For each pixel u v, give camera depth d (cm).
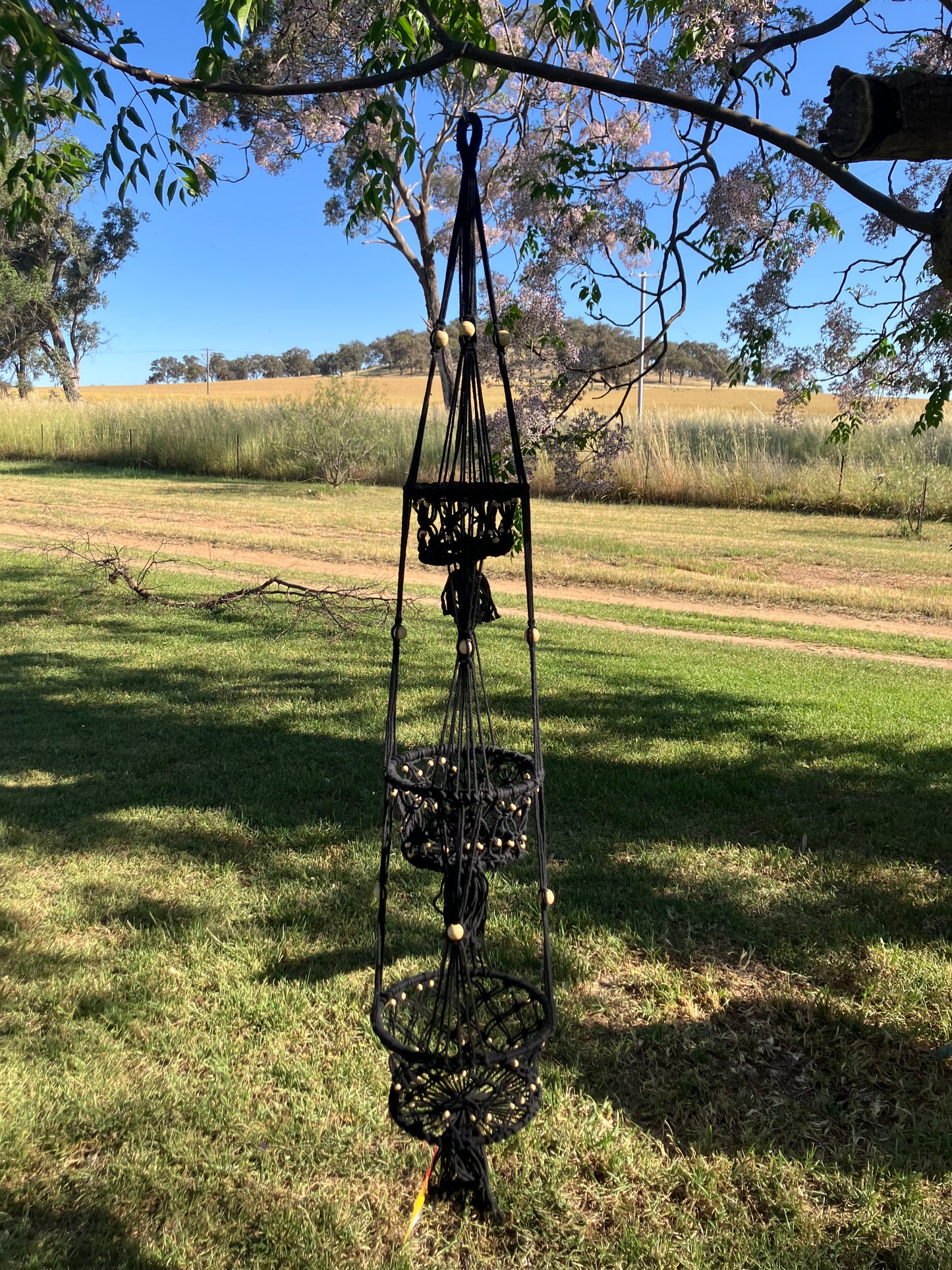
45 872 400
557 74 315
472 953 248
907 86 237
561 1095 274
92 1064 281
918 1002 320
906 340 473
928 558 1347
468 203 205
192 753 550
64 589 1039
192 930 354
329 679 717
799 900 390
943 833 455
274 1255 220
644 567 1296
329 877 400
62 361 4278
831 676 790
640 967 341
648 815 473
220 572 1188
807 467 1948
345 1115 265
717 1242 227
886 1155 254
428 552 210
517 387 497
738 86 440
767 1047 299
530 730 605
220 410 2711
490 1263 222
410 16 363
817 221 466
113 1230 225
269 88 345
